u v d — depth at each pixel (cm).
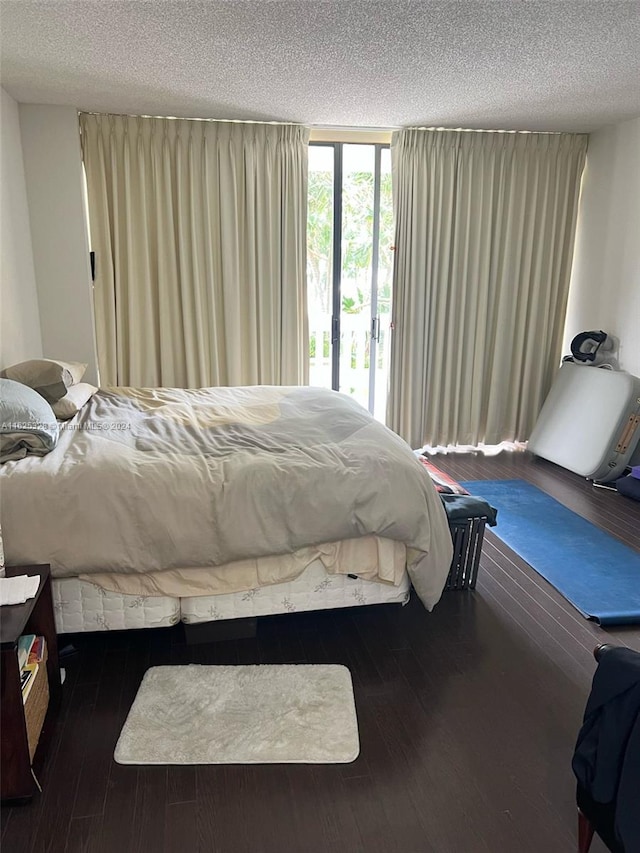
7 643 153
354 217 471
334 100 368
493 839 159
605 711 131
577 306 495
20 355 362
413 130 442
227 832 159
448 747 189
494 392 497
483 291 476
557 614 266
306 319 458
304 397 343
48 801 167
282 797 170
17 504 207
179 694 208
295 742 188
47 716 195
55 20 249
